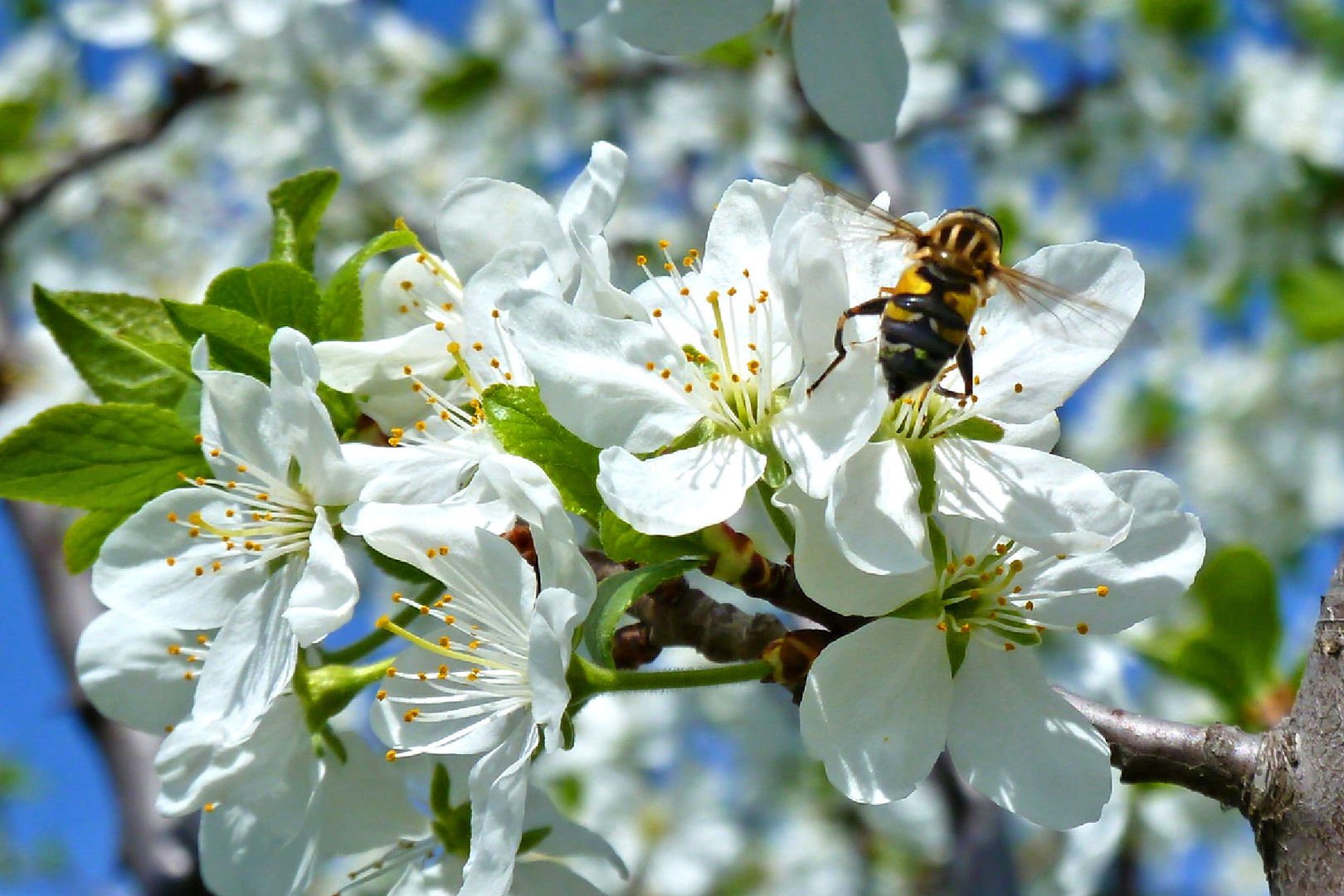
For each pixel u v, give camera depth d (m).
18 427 0.25
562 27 0.25
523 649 0.24
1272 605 0.28
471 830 0.25
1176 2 0.63
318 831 0.25
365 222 0.57
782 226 0.24
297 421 0.25
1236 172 0.62
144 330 0.26
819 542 0.23
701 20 0.26
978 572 0.24
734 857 0.57
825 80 0.26
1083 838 0.33
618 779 0.57
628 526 0.24
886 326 0.24
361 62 0.57
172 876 0.33
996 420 0.24
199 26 0.49
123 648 0.26
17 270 0.56
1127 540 0.24
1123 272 0.24
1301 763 0.24
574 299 0.25
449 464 0.25
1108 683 0.35
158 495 0.26
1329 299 0.51
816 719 0.23
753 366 0.24
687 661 0.47
